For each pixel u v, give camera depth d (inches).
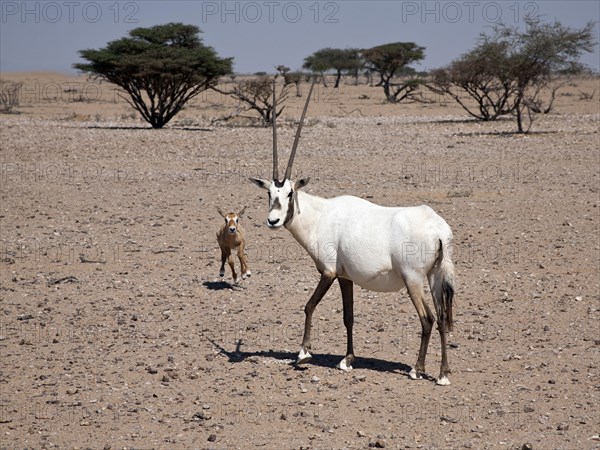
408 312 742.5
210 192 1391.5
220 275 856.9
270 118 3149.6
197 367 595.8
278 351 634.2
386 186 1441.9
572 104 4315.9
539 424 487.2
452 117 3462.1
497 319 713.6
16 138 2207.2
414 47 5241.1
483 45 2992.1
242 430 480.4
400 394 536.7
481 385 553.6
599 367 587.8
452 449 453.4
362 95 5413.4
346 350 634.2
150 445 460.4
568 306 745.6
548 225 1103.6
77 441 467.5
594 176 1517.0
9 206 1264.8
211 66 2861.7
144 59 2738.7
